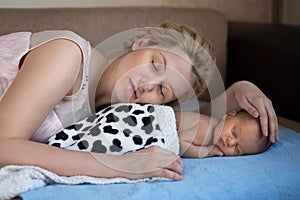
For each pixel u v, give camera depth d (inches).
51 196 32.9
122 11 64.7
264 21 83.2
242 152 45.5
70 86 39.6
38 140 42.3
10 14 58.3
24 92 36.8
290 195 38.1
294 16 79.3
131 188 34.9
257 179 37.9
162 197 34.1
